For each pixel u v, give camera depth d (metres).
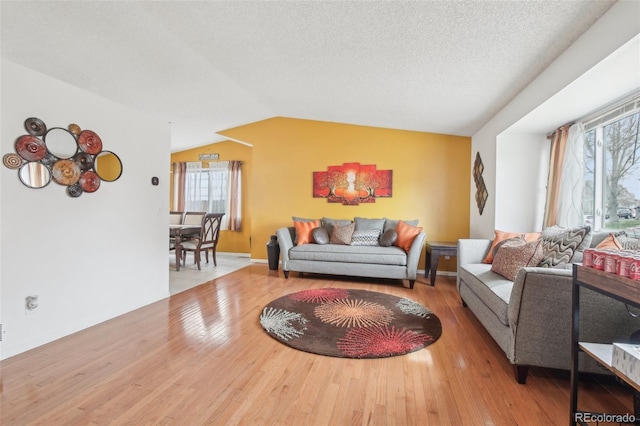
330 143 4.94
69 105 2.27
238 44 2.60
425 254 4.48
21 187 1.99
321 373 1.76
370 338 2.23
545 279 1.56
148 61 2.94
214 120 4.88
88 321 2.41
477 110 3.39
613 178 2.50
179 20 2.29
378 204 4.74
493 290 2.04
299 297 3.24
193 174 6.59
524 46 2.11
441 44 2.21
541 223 3.32
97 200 2.49
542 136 3.31
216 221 5.09
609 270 1.06
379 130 4.75
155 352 1.99
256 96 3.98
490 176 3.61
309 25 2.24
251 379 1.69
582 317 1.53
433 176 4.57
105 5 2.13
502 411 1.43
